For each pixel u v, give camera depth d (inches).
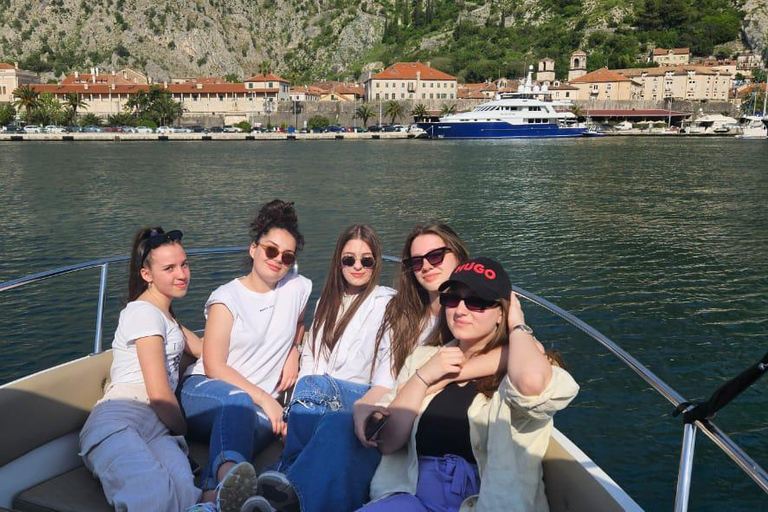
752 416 358.9
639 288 616.4
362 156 2650.1
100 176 1758.1
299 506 120.3
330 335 153.0
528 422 115.1
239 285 156.3
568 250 797.2
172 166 2114.9
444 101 5270.7
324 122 5073.8
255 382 156.1
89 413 148.7
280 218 153.4
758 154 2721.5
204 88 5226.4
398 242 858.8
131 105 4832.7
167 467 126.6
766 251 786.8
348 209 1144.8
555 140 4008.4
